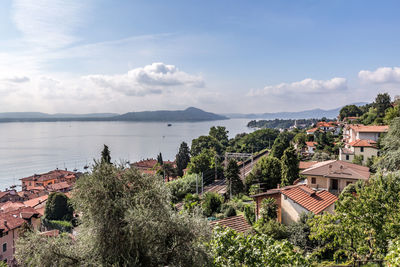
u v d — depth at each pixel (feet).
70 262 38.47
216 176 250.16
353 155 200.34
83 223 40.96
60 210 192.24
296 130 522.47
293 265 36.19
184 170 299.79
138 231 36.50
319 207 89.61
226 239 38.93
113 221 38.06
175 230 40.68
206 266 38.75
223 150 429.38
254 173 189.37
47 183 401.90
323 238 51.49
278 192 96.37
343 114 450.30
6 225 153.07
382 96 345.51
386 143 133.18
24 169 608.60
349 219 48.42
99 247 37.99
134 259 36.91
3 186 488.44
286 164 173.58
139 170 43.57
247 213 111.04
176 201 168.86
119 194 40.86
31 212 178.29
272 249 36.73
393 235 44.32
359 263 47.03
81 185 39.83
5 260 149.59
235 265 36.91
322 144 289.74
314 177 150.00
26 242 39.86
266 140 482.69
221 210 131.75
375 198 46.85
